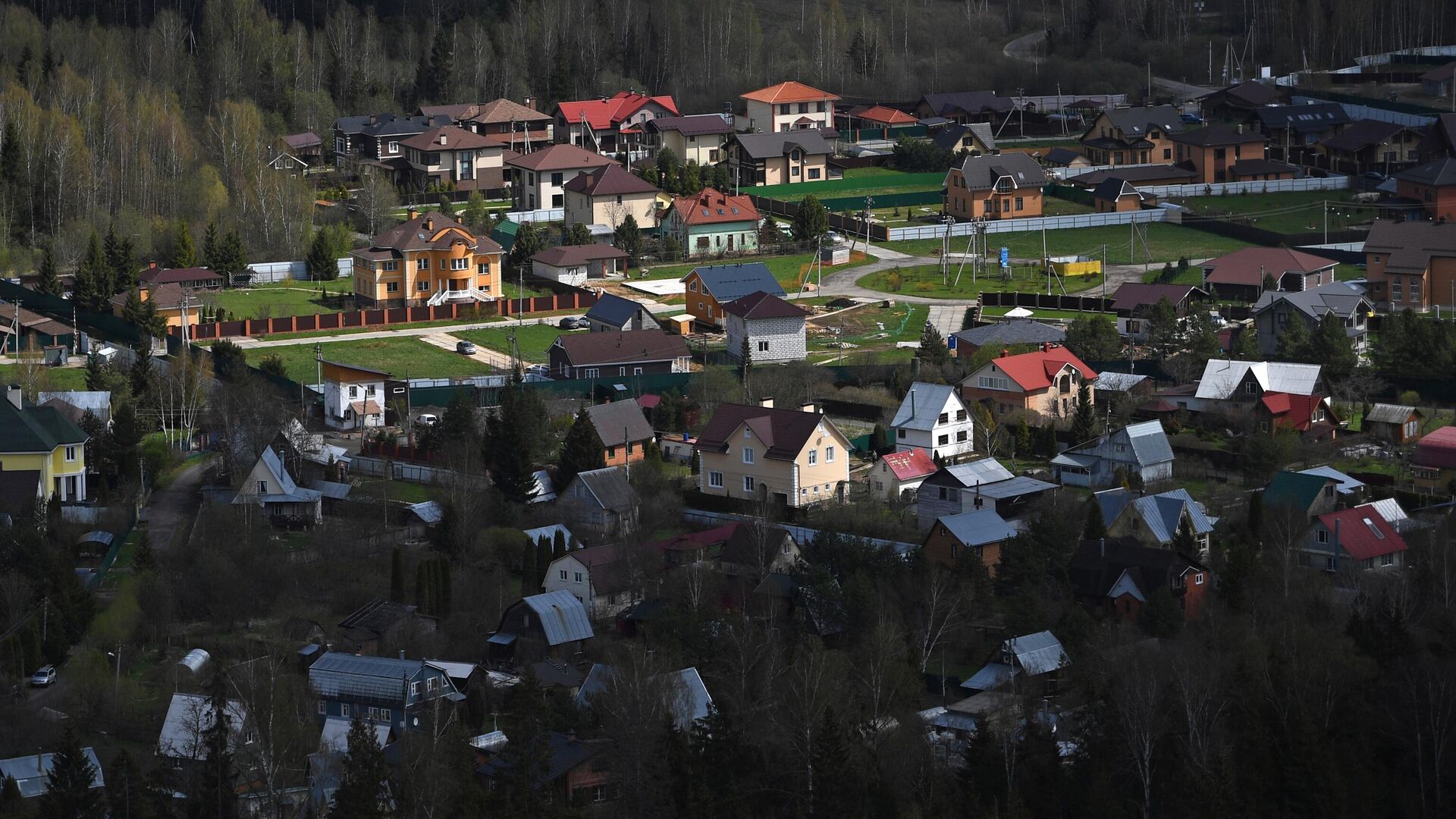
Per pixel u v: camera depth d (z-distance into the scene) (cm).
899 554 10888
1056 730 9281
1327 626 9869
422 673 9431
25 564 10888
